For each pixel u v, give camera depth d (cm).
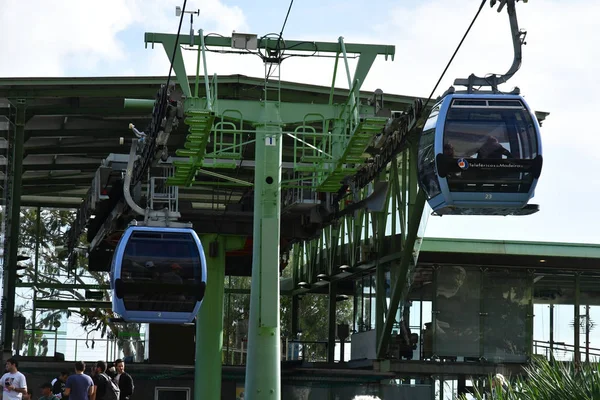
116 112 3503
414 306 3847
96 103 3494
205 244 3438
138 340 4244
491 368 3769
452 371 3738
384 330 3597
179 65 2609
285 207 3198
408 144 3394
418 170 2194
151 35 2591
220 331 3419
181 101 2202
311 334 5850
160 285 2434
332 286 4309
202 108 2402
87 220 3506
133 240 2450
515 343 3888
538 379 1499
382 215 3756
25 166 4222
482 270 3894
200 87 3350
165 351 4019
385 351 3650
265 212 2405
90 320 5684
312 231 3369
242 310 6412
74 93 3350
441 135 2044
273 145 2441
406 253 3434
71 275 5728
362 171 2639
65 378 2523
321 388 3566
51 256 5775
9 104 3403
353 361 3981
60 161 4238
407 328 3822
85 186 4641
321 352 4547
